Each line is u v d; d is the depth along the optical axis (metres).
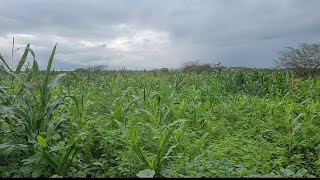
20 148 4.58
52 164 4.34
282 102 8.09
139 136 5.36
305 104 8.64
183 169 4.35
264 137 6.33
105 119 6.17
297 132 6.17
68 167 4.38
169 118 6.82
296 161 5.16
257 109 8.11
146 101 7.29
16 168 4.60
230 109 7.95
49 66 5.02
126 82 11.84
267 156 5.05
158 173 4.48
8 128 5.32
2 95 5.20
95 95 8.89
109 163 4.92
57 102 5.15
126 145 5.07
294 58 17.38
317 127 6.42
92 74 14.62
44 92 5.02
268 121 6.96
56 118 5.93
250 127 6.74
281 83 12.34
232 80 12.75
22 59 5.24
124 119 5.97
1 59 5.14
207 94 10.19
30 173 4.45
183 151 5.04
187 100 8.65
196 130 6.48
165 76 14.23
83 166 4.61
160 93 7.95
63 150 4.36
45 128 4.98
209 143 5.74
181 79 13.74
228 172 4.13
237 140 5.71
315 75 16.20
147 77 13.19
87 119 6.17
